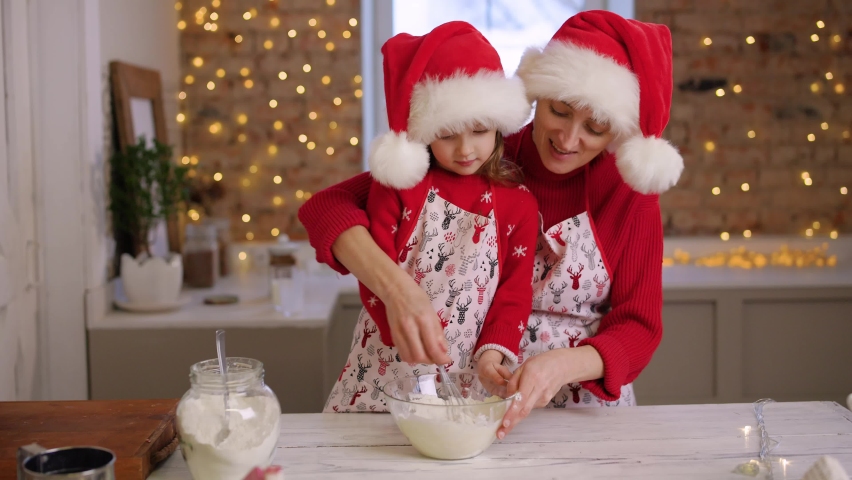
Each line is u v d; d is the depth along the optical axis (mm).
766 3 3262
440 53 1213
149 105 2738
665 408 1235
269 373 2326
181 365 2303
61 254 2234
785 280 2855
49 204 2211
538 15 3457
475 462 1025
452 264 1300
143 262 2410
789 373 2889
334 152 3262
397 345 1098
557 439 1104
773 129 3316
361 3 3217
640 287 1331
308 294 2693
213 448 900
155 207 2545
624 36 1221
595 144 1231
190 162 3238
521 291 1297
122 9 2551
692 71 3285
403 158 1206
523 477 979
